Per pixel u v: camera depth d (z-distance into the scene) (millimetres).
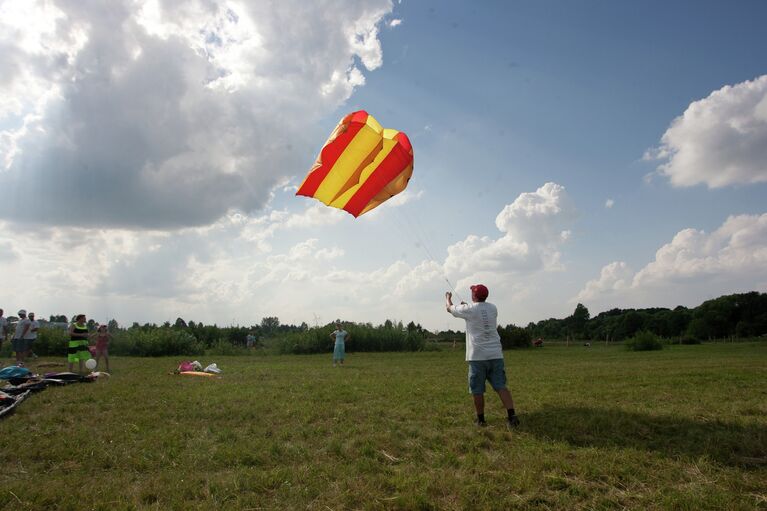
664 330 82375
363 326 34344
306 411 8031
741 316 75188
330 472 5082
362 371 15227
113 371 15383
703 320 75000
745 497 4398
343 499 4426
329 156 8383
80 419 7715
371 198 9203
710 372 13586
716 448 5688
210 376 13453
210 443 6277
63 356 24547
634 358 22219
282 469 5160
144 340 28047
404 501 4312
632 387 10664
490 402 8875
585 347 42562
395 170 8961
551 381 11867
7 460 5621
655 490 4598
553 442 6102
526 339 38969
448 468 5230
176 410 8312
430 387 10852
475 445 6055
